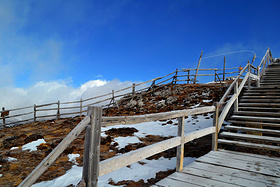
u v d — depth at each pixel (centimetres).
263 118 596
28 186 157
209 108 472
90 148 204
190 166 384
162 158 521
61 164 509
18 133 955
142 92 1769
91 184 203
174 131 787
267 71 1378
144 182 389
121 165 245
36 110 1348
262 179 323
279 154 477
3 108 1272
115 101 1425
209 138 680
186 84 1783
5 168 502
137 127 914
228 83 1593
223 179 322
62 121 1205
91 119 207
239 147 541
